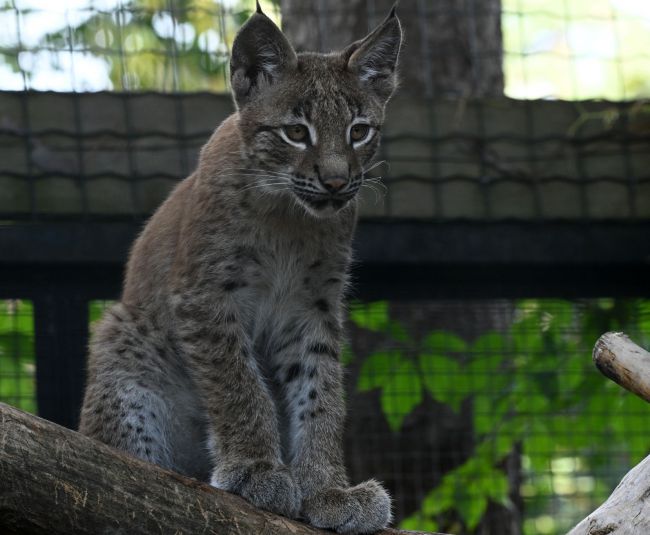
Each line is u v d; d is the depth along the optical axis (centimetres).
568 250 959
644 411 1134
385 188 944
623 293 987
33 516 566
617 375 648
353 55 789
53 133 927
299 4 1202
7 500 560
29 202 912
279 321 798
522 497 1202
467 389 1097
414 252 942
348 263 800
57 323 917
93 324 859
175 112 948
